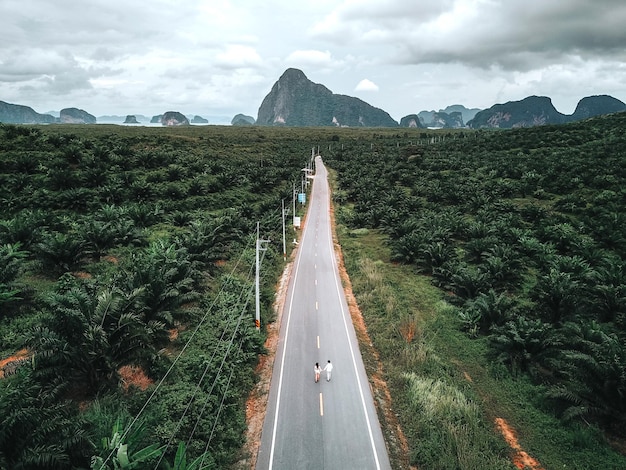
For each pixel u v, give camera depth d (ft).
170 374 58.80
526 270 117.50
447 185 212.02
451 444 54.34
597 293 89.45
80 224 113.39
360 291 112.98
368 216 188.14
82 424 39.47
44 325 52.70
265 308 95.25
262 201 196.03
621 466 52.21
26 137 188.65
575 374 61.11
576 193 182.29
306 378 71.41
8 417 32.83
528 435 58.80
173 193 164.35
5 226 92.63
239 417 58.59
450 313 97.25
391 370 75.00
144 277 69.82
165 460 41.47
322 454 54.19
